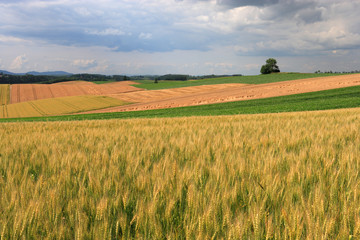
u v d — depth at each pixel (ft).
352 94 131.85
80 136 19.56
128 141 15.84
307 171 8.54
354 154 10.11
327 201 6.69
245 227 5.60
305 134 16.20
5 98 266.57
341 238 5.28
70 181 8.77
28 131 24.34
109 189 7.97
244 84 288.92
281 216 6.04
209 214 5.86
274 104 125.49
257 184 7.63
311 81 215.51
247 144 13.85
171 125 27.30
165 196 7.41
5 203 6.84
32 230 5.80
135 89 351.87
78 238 5.41
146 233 6.02
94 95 266.77
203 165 9.81
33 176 9.41
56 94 291.17
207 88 280.92
